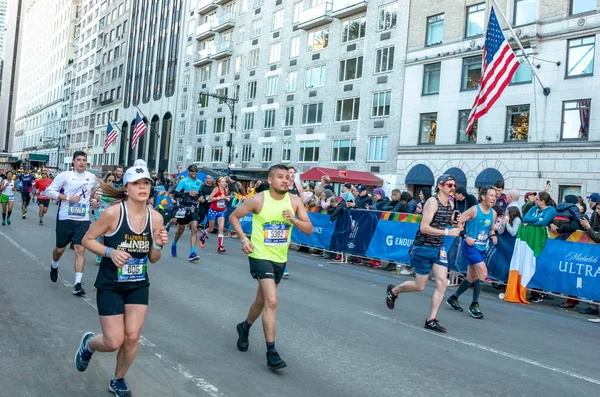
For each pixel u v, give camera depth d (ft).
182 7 182.29
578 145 71.77
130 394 12.87
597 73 71.26
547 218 30.48
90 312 21.40
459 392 14.76
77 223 24.85
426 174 89.86
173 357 16.40
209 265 36.42
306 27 122.11
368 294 29.96
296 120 124.77
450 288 35.27
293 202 16.83
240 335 17.57
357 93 108.58
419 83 95.30
